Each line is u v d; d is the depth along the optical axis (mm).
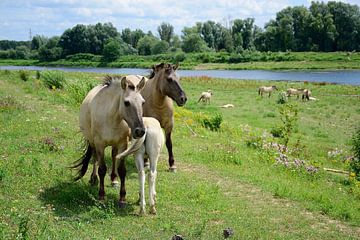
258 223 7578
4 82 27156
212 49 129375
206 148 13781
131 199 8156
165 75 9938
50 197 7723
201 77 52438
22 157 9430
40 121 14633
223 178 10547
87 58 126750
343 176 13562
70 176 9047
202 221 7371
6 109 16188
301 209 8781
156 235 6566
